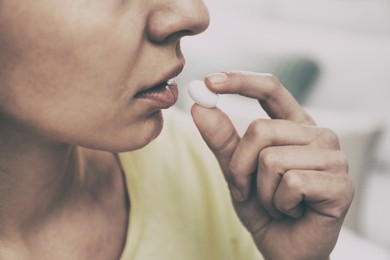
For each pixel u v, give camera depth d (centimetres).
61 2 34
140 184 47
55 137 37
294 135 44
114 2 35
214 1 218
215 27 180
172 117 53
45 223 42
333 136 45
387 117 185
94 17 34
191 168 51
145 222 46
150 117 38
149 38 36
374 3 218
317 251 47
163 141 51
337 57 192
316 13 218
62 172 42
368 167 122
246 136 45
